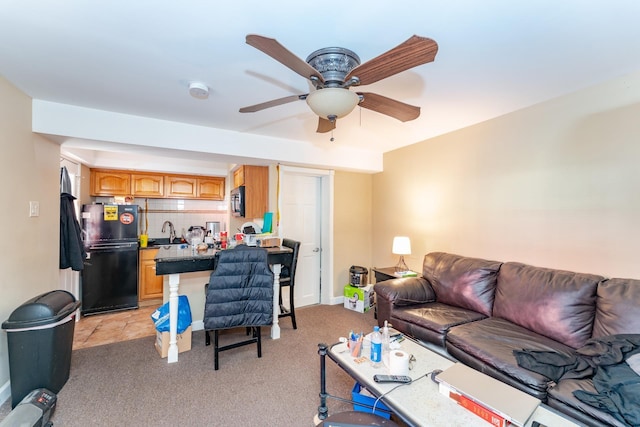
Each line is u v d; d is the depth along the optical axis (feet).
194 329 10.88
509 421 3.90
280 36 5.13
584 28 4.98
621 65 6.23
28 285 7.57
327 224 14.43
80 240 10.71
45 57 5.84
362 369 5.49
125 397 6.86
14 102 7.03
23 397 6.36
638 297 5.79
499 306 8.09
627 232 6.63
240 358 8.78
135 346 9.61
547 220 8.07
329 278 14.40
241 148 11.00
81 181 13.24
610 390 4.53
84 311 12.82
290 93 7.56
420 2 4.32
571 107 7.55
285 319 12.26
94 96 7.69
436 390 4.87
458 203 10.62
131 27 4.91
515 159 8.82
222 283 8.16
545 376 5.30
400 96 7.78
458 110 8.77
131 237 13.80
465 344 6.68
